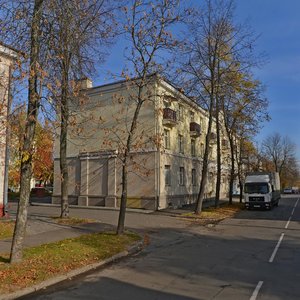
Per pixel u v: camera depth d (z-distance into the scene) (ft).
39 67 28.07
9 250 34.17
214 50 80.38
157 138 50.90
